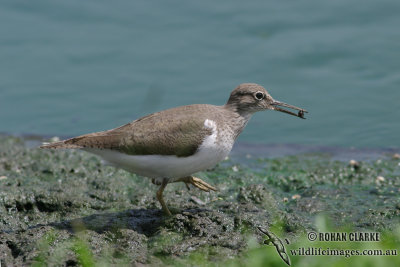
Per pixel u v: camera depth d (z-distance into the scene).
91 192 12.00
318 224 10.19
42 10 22.06
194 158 10.37
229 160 14.88
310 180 13.17
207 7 22.33
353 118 17.02
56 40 20.84
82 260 8.88
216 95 18.05
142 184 12.80
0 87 18.92
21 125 17.41
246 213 10.74
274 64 19.23
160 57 20.02
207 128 10.30
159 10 22.33
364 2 21.55
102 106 18.17
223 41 20.56
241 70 19.14
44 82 19.17
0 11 21.89
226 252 9.41
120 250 9.62
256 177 13.34
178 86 18.55
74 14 22.09
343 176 13.30
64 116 17.84
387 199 11.80
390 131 16.33
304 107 17.52
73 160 14.18
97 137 10.34
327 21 21.02
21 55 20.12
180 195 12.02
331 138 16.41
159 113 10.74
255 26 21.14
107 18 21.98
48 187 12.19
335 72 18.70
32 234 9.81
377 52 19.17
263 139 16.70
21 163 13.83
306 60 19.30
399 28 20.16
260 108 11.52
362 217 10.96
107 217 10.83
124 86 18.80
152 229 10.38
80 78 19.33
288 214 10.93
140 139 10.16
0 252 9.41
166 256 9.42
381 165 13.99
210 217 10.42
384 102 17.38
